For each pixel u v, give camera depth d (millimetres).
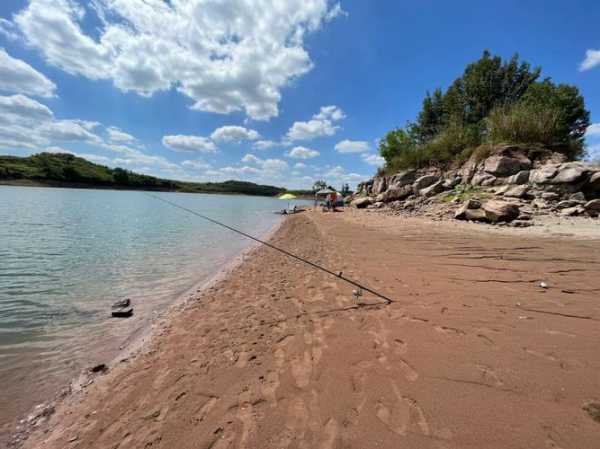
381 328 3344
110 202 41438
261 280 6457
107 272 7980
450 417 1942
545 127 15375
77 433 2320
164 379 2918
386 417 2008
